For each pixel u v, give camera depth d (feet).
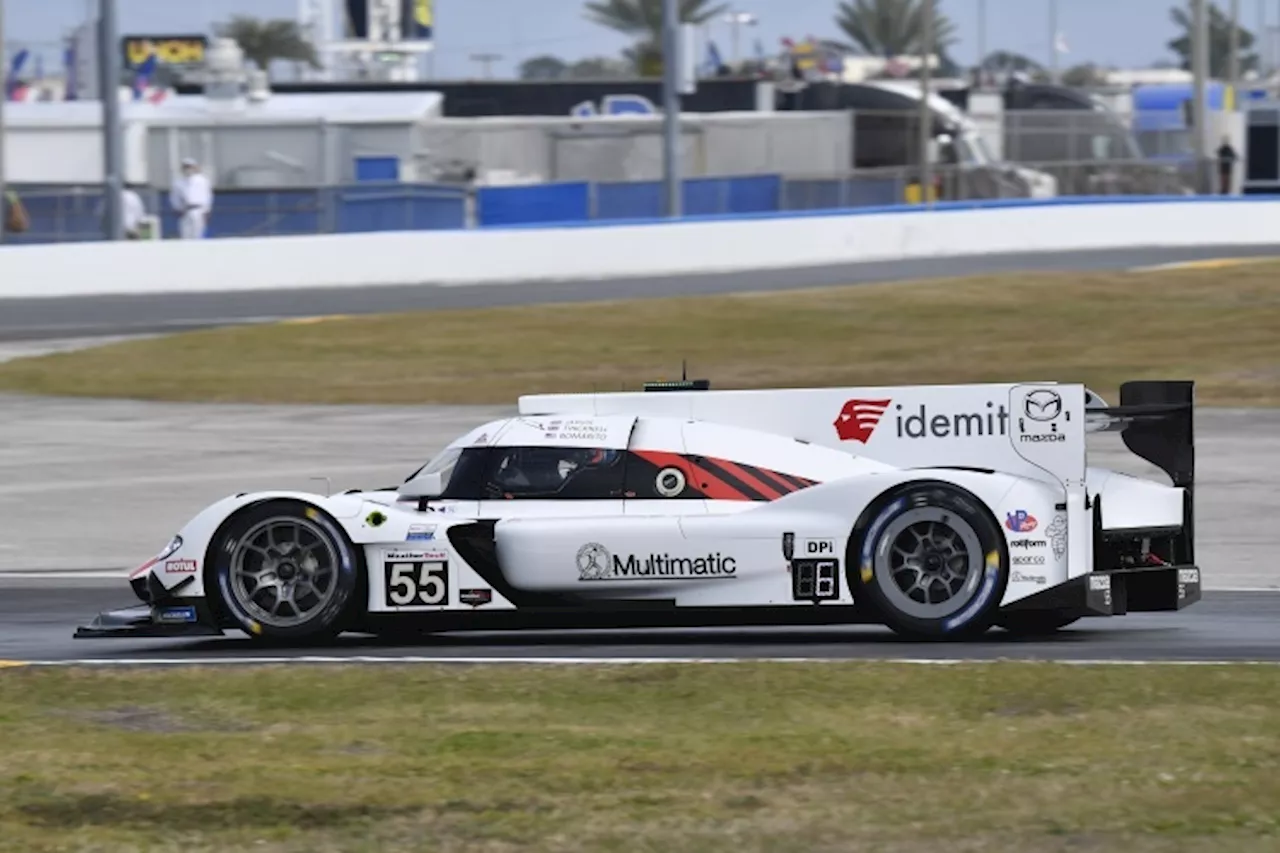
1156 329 275.80
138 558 150.71
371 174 506.07
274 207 438.40
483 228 406.21
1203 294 303.07
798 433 98.73
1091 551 94.89
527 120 520.42
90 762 70.49
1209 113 563.48
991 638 100.53
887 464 97.45
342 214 440.04
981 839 57.88
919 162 524.11
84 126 508.94
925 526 94.99
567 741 73.36
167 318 334.85
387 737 74.90
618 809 62.44
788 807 62.23
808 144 517.96
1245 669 85.40
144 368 271.69
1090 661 89.20
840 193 471.21
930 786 64.69
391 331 295.48
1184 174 514.68
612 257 390.21
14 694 85.51
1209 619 109.70
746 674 85.92
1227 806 60.80
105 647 105.50
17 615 121.70
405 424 221.25
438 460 102.68
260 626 97.45
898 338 277.23
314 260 384.88
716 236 394.11
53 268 375.25
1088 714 76.59
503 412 229.04
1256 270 324.19
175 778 67.87
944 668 85.92
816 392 99.19
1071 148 536.83
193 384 258.16
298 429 219.61
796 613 95.20
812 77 647.15
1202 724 73.97
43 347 298.76
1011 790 63.67
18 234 421.59
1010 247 416.05
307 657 96.43
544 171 520.83
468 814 62.13
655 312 306.14
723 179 460.96
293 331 297.74
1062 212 420.36
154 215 442.09
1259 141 572.10
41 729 77.87
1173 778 64.85
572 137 519.19
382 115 512.22
